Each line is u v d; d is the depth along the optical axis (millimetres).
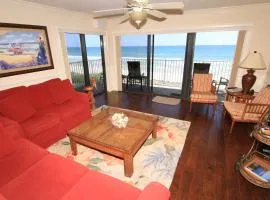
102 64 5254
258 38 3539
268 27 3408
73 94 3320
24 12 2891
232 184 1896
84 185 1341
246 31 3605
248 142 2684
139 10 2109
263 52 3580
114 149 1892
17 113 2340
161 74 6449
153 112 3859
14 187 1321
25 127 2236
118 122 2211
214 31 3867
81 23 4082
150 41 4699
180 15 4043
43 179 1402
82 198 1227
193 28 4020
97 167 2156
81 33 4148
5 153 1656
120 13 2816
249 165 2053
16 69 2861
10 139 1741
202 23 3906
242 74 3871
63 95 3125
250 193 1785
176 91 5410
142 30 4559
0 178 1407
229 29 3725
